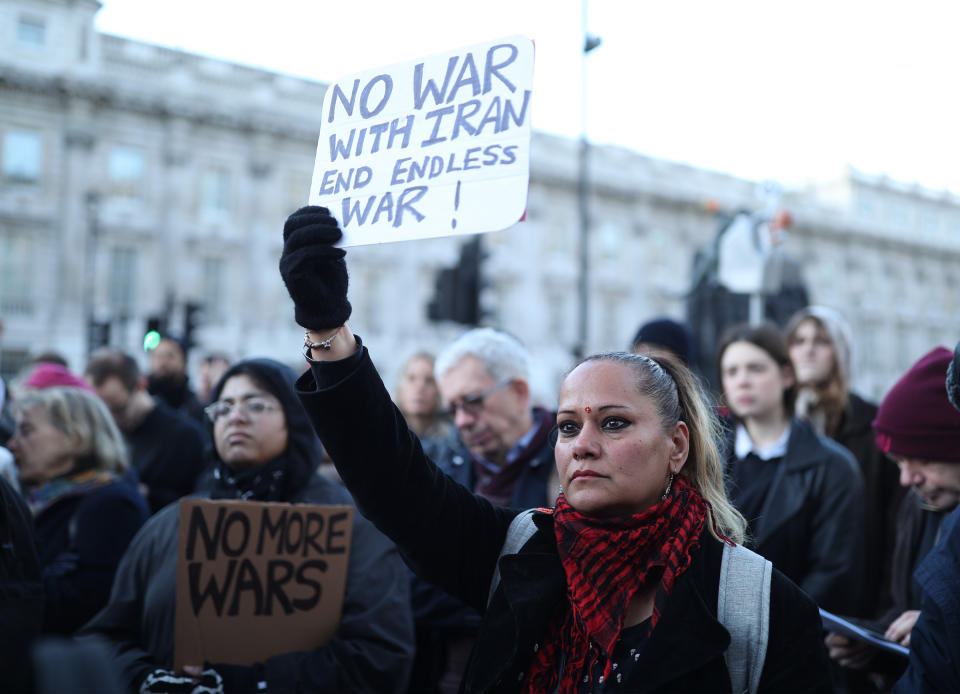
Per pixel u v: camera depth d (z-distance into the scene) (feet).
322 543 7.69
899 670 8.05
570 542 5.27
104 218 109.19
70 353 104.37
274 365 8.70
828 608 9.61
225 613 7.29
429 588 9.48
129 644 7.86
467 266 36.01
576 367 5.51
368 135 6.13
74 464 9.66
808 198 182.09
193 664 7.14
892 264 180.14
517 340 10.41
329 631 7.61
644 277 150.10
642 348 11.05
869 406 12.67
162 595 7.73
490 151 5.58
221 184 117.60
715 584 5.15
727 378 10.74
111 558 9.11
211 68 117.80
